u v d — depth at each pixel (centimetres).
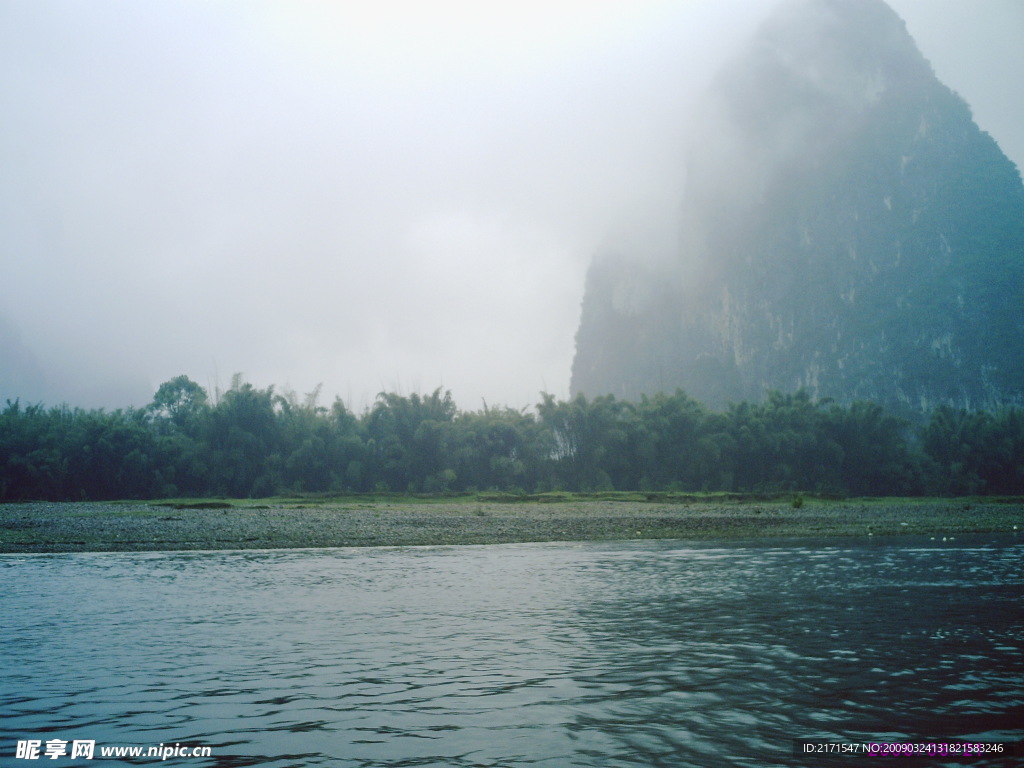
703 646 1160
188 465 7825
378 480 8181
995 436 9775
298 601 1606
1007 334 19438
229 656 1105
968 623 1335
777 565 2281
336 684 960
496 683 963
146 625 1339
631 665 1048
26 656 1107
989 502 7288
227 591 1756
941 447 9869
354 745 750
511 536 3412
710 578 1975
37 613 1465
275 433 8075
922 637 1219
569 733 781
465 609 1498
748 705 870
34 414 8281
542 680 975
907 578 1959
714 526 3950
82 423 7762
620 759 710
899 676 985
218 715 843
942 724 804
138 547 2909
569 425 8725
